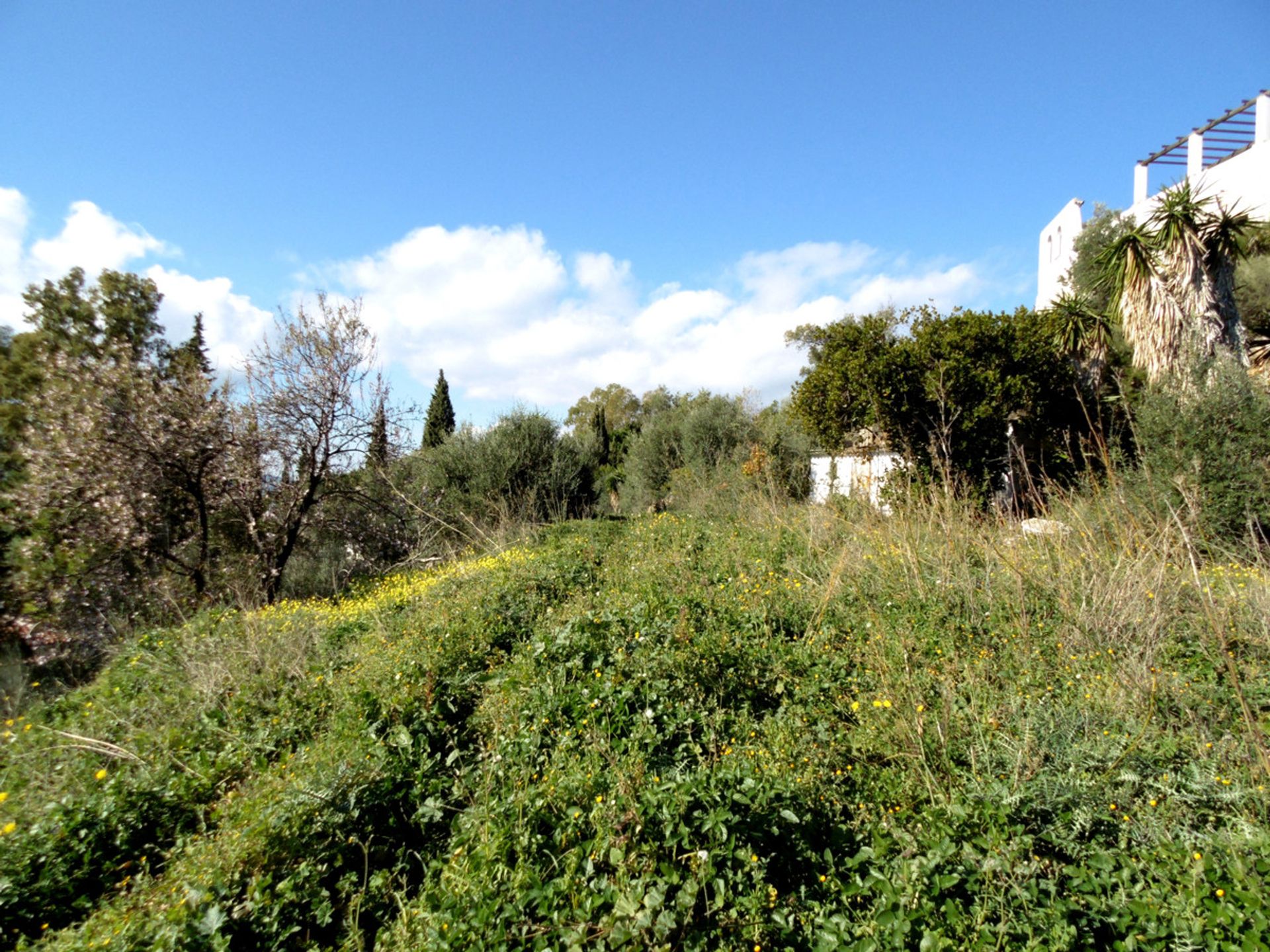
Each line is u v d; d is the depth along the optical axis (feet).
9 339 45.65
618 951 7.43
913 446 34.50
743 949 7.61
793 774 10.72
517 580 23.34
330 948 9.02
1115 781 9.98
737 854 8.73
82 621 29.71
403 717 14.21
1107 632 14.46
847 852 9.34
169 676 18.58
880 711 12.05
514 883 8.55
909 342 37.29
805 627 17.37
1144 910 7.49
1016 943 7.36
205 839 10.97
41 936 9.98
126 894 10.29
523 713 13.08
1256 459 21.30
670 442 58.29
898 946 7.27
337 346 35.86
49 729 15.75
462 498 45.78
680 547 26.73
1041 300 83.66
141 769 13.42
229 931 8.88
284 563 35.53
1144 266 32.35
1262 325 41.27
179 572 33.14
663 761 11.43
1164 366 31.37
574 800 10.21
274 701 16.81
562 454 54.13
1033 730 11.03
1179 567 15.61
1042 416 36.35
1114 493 20.34
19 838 10.90
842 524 24.67
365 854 10.21
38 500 30.04
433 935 8.00
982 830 9.00
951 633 15.26
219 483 34.14
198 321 61.05
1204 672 13.03
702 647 14.90
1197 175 65.98
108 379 31.63
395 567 38.32
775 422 53.06
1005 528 21.40
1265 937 6.93
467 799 11.62
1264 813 9.04
